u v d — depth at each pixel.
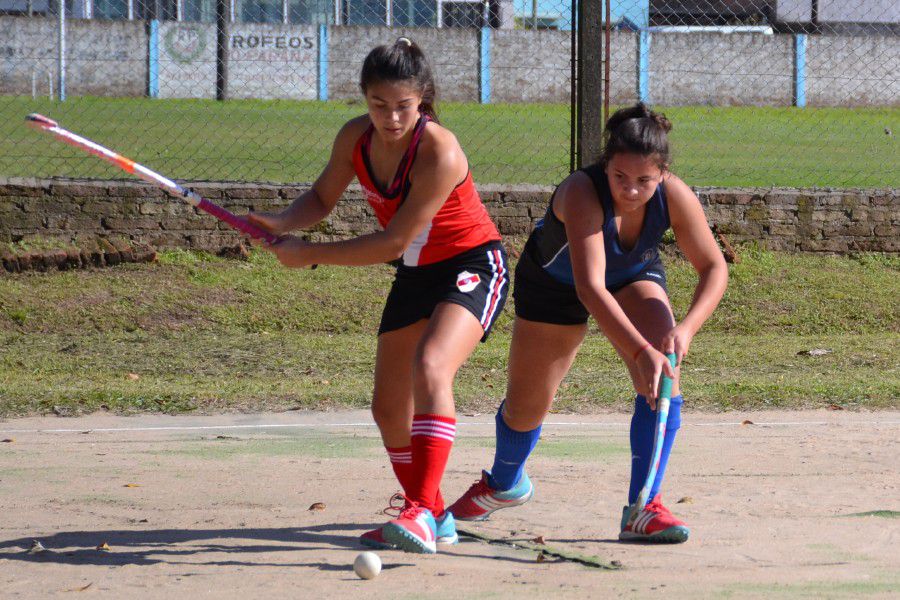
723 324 39.09
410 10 75.88
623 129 14.48
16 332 35.72
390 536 14.72
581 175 15.15
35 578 13.75
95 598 12.82
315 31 72.44
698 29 71.50
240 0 74.44
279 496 19.14
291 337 36.44
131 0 73.56
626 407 28.70
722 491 19.27
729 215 43.75
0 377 30.77
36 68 69.25
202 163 51.00
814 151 62.66
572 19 40.81
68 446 23.59
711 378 32.06
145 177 15.49
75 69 69.44
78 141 15.02
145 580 13.62
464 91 67.75
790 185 53.59
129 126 59.81
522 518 17.45
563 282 16.08
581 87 40.62
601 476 20.81
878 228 44.44
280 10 75.00
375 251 15.23
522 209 42.56
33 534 16.27
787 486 19.72
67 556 14.94
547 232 15.90
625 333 14.34
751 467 21.44
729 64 70.88
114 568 14.23
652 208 15.23
